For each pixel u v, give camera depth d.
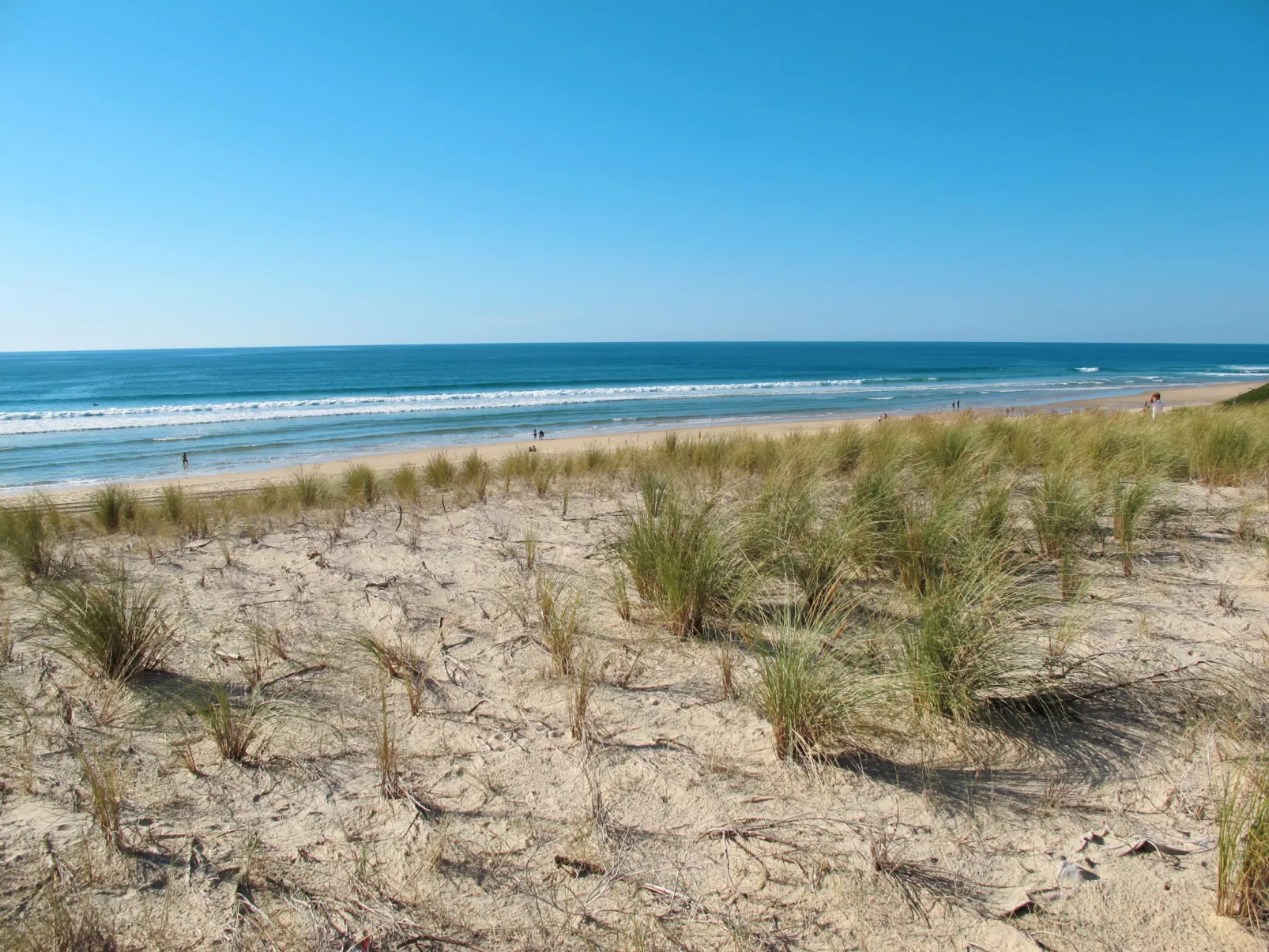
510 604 3.91
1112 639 3.17
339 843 2.09
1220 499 5.81
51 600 4.00
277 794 2.32
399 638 3.52
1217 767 2.29
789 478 5.40
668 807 2.23
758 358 147.38
